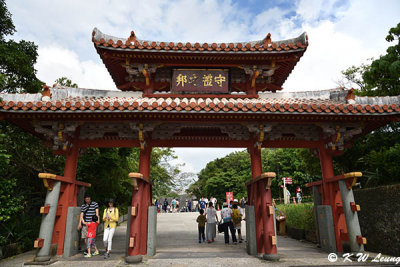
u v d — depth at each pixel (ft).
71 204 25.34
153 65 30.71
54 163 38.78
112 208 24.59
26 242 27.43
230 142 27.86
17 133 32.53
